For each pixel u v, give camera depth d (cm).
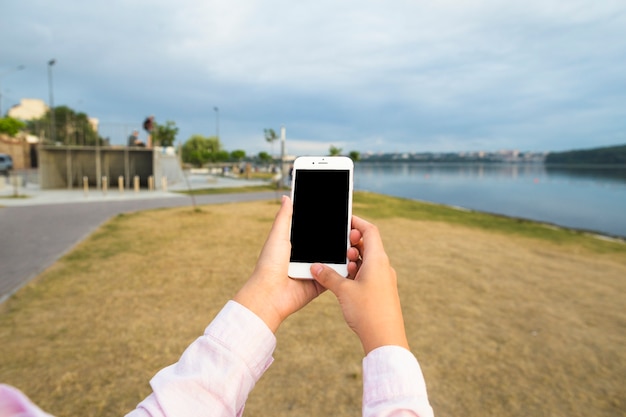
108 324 568
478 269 952
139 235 1222
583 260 1113
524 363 496
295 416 378
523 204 3294
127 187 2931
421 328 591
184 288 735
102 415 370
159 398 66
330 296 720
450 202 3359
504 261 1052
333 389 424
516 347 540
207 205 2098
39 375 431
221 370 69
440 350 523
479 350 527
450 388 435
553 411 399
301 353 500
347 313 79
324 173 156
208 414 66
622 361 509
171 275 812
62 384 416
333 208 152
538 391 434
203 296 695
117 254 970
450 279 856
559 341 563
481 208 2947
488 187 5681
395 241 1255
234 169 6394
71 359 468
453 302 710
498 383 448
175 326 568
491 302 719
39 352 481
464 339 559
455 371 471
